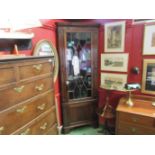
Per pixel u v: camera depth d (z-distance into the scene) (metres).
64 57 2.35
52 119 1.52
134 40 2.29
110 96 2.68
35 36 1.93
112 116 2.44
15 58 1.02
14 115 1.04
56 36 2.34
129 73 2.44
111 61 2.56
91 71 2.56
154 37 2.12
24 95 1.12
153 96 2.29
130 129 2.08
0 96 0.93
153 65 2.20
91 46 2.45
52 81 1.50
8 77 0.98
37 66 1.25
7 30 1.42
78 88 2.59
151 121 1.92
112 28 2.44
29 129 1.18
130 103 2.23
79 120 2.69
